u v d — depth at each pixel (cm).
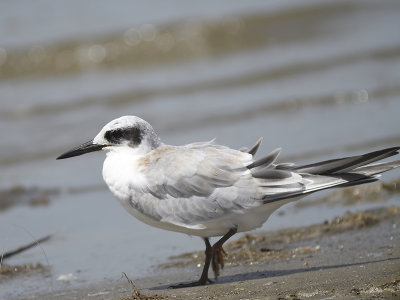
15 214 1259
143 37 2364
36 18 2477
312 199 1208
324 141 1482
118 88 2044
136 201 872
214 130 1628
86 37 2350
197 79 2069
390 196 1170
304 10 2511
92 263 1001
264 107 1775
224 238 856
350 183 832
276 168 851
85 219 1216
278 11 2498
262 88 1944
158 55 2339
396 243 958
